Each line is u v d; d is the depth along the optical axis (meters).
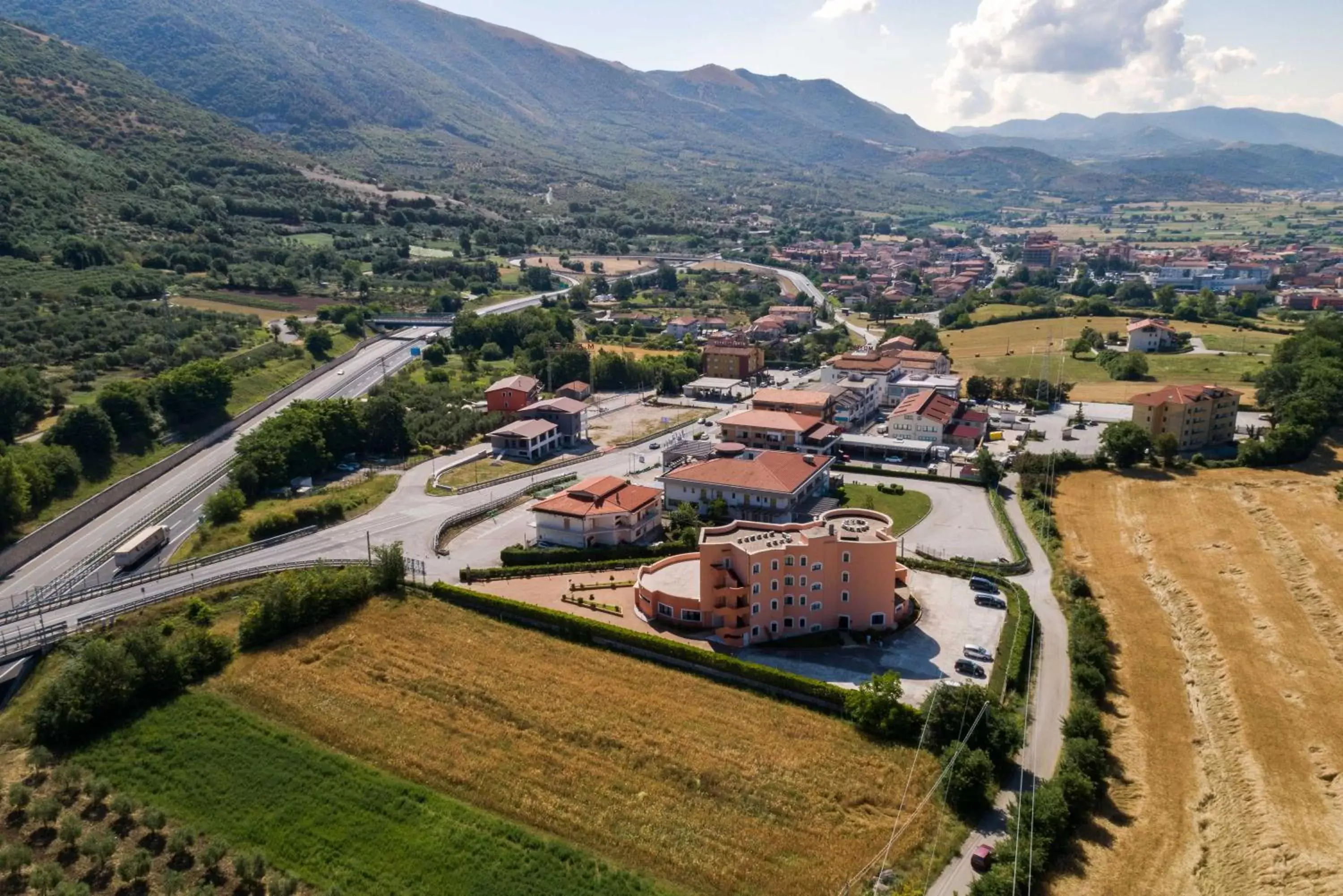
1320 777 89.06
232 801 87.44
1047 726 99.50
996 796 87.81
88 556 137.50
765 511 157.00
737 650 113.62
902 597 123.81
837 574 118.12
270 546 141.25
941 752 92.31
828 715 99.25
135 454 171.62
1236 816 85.06
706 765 90.62
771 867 78.44
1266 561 136.38
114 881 77.81
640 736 95.38
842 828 82.75
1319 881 75.88
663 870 78.62
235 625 118.94
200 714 99.31
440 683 104.81
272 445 169.00
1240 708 100.31
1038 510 161.62
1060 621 123.12
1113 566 140.12
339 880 78.50
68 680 97.75
